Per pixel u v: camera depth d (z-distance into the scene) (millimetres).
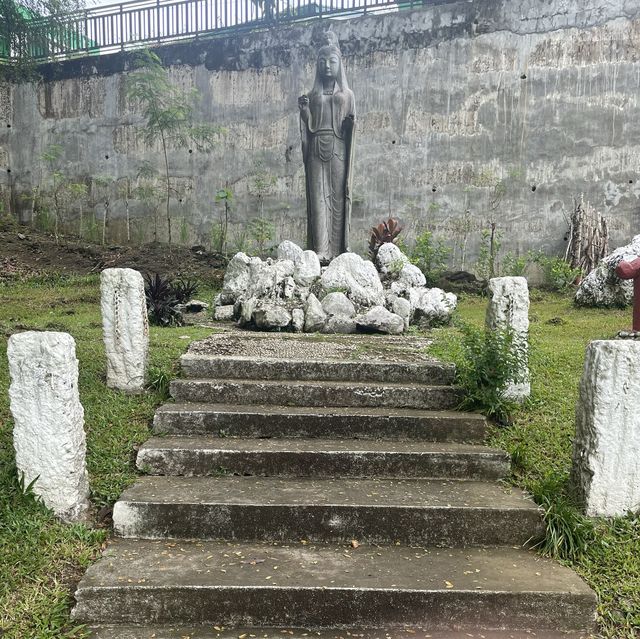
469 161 13320
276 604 2852
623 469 3352
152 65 14234
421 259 12602
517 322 4672
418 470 3910
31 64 15734
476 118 13250
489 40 13102
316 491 3605
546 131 12883
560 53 12742
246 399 4656
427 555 3246
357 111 13930
